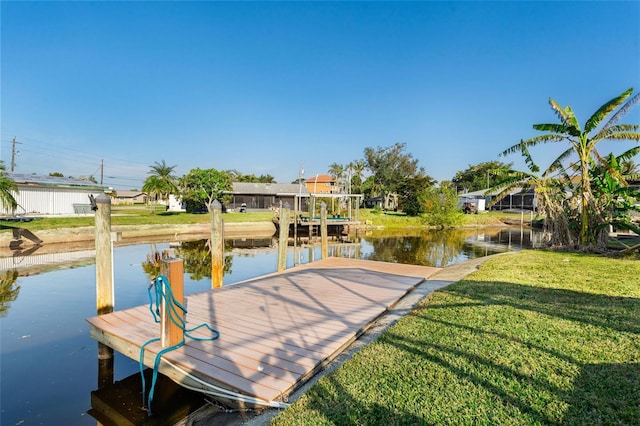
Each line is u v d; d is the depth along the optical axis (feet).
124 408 12.12
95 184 88.28
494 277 23.45
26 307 24.31
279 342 13.05
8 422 11.51
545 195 42.55
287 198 135.64
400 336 13.07
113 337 13.82
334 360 12.21
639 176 39.14
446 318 14.88
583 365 10.07
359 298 19.60
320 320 15.62
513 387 9.06
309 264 33.01
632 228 38.24
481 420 7.79
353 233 91.30
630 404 8.10
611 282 20.90
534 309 15.56
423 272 28.63
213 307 17.66
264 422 8.81
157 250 53.31
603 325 13.21
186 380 11.18
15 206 54.49
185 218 86.99
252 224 88.89
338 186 162.09
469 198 157.58
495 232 95.71
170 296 12.32
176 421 11.38
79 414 11.95
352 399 8.91
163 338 12.40
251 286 22.65
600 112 36.29
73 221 64.39
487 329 13.23
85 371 14.83
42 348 17.22
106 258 18.33
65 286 30.55
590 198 38.86
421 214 116.26
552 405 8.21
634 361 10.16
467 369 10.11
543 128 39.99
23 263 41.47
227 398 10.21
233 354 12.01
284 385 10.05
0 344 17.70
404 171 157.69
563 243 41.29
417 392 9.04
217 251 26.96
